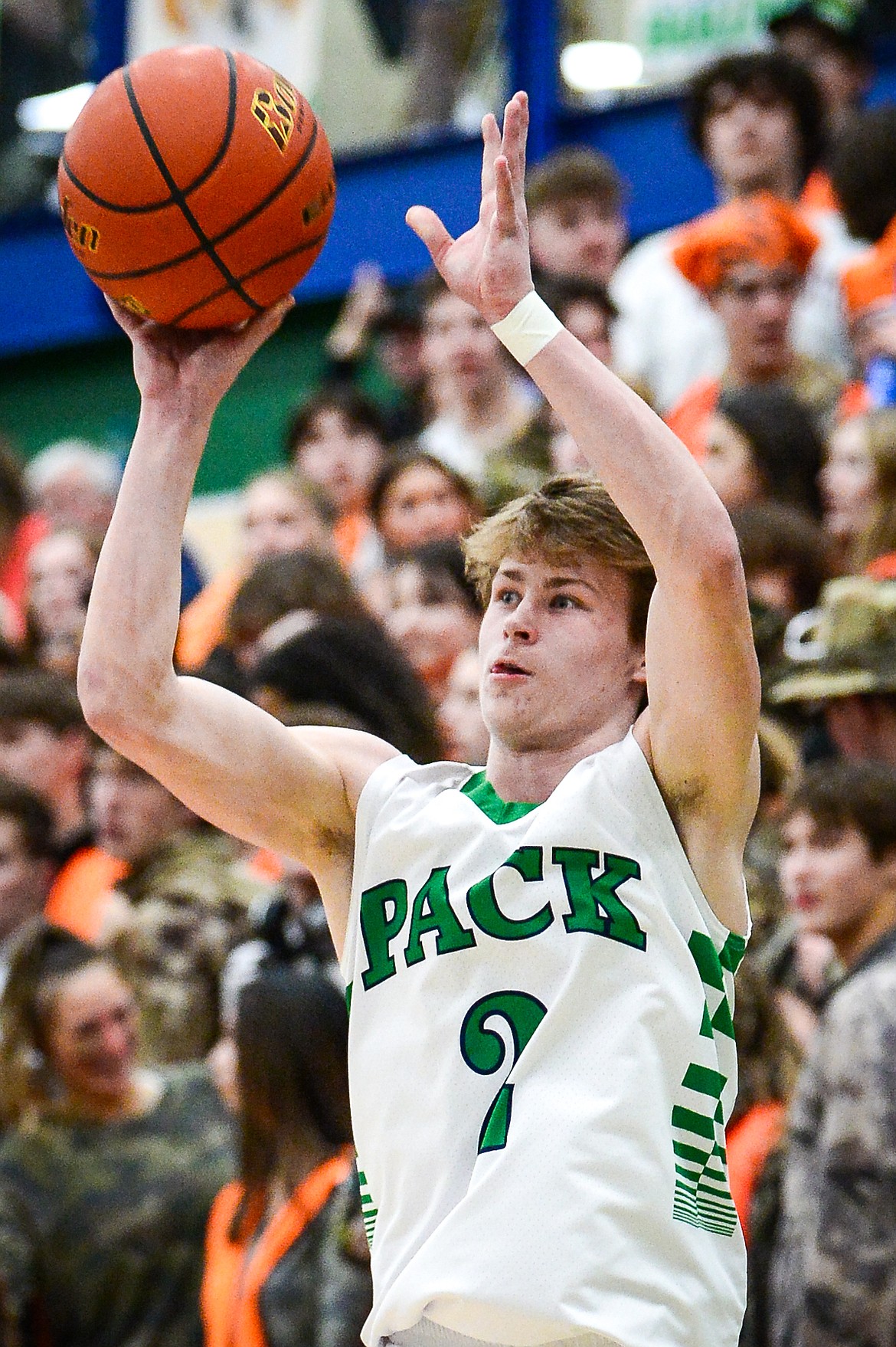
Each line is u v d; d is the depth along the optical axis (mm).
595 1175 5461
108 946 10898
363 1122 5926
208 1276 9234
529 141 19953
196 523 20156
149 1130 9930
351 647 11398
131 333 6492
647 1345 5355
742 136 15047
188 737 6199
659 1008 5633
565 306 14766
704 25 18859
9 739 13102
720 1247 5691
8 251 24047
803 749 10734
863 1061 7914
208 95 6254
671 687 5727
